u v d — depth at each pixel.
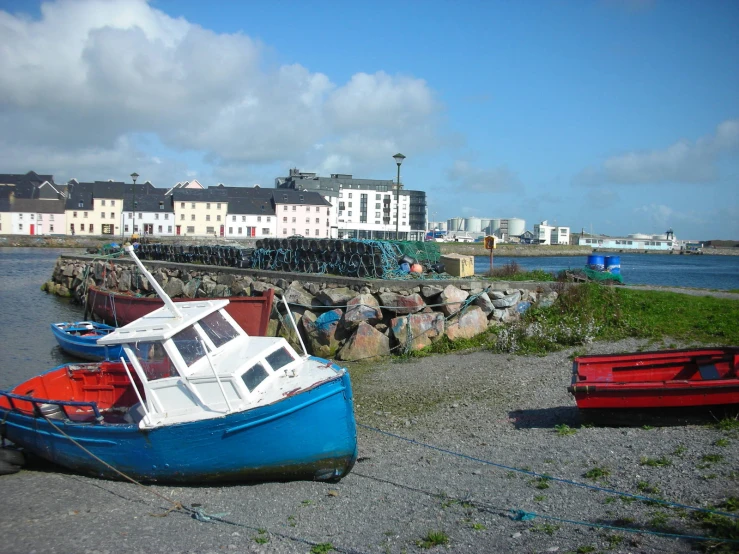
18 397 11.92
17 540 8.63
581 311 20.39
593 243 157.75
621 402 11.05
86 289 35.53
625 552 6.88
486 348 19.03
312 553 7.78
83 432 11.05
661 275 61.28
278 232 114.81
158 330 10.75
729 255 155.50
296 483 10.42
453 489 9.29
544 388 14.58
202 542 8.35
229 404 10.14
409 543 7.77
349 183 129.62
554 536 7.48
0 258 74.06
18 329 28.30
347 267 23.58
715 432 10.20
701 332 18.53
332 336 20.33
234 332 11.97
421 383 16.08
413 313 19.86
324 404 9.94
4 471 11.55
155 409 10.66
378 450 11.63
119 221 112.25
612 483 8.74
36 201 111.38
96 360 21.55
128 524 9.13
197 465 10.34
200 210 111.62
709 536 6.94
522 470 9.67
